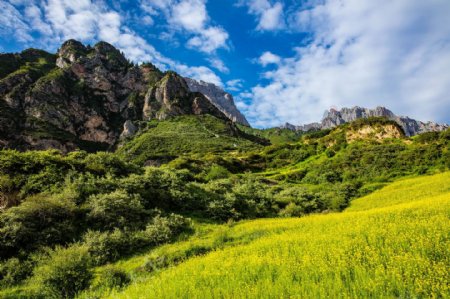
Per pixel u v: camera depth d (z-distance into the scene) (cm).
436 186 4391
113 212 2748
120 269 2006
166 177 4000
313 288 962
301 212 4303
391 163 7725
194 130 19488
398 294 900
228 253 1872
